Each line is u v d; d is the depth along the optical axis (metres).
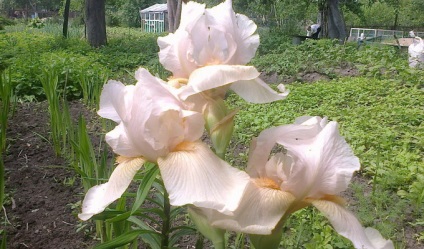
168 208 2.71
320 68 12.55
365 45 16.06
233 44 1.92
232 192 1.64
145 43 20.05
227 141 1.88
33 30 29.98
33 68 9.04
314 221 4.01
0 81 5.77
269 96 1.94
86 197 1.97
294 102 8.99
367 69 12.07
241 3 31.98
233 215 1.62
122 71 13.30
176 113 1.81
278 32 24.59
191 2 1.98
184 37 1.93
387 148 6.36
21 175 5.05
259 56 15.88
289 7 26.19
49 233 4.03
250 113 7.97
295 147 1.77
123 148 1.91
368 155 5.98
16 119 6.95
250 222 1.65
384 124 7.54
